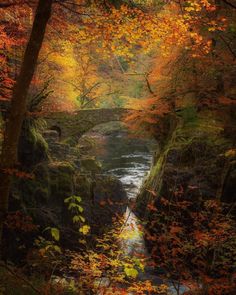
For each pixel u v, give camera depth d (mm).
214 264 6621
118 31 7344
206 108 16000
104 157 30266
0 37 9672
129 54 8148
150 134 19406
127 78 29016
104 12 7645
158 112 16594
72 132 23094
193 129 14523
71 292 6109
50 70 16922
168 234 7527
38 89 14383
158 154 19141
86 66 27094
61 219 11180
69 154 15258
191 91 15578
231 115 14742
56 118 22625
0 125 9727
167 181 12766
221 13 10617
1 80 11203
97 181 13500
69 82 22000
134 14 7305
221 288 5883
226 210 10633
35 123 13398
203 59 13367
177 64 15906
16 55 11406
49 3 5395
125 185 21641
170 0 8547
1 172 5484
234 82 14758
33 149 11250
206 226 7953
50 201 11195
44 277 6699
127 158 30172
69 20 9234
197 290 6336
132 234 7348
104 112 23750
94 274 6270
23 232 9297
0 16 10844
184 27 7254
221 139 13375
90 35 8047
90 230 11664
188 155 13219
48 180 11375
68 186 11844
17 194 9570
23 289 5434
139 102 16969
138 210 15711
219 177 11664
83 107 29062
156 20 7113
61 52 15570
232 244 6820
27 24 11438
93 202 12727
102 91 29969
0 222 5598
